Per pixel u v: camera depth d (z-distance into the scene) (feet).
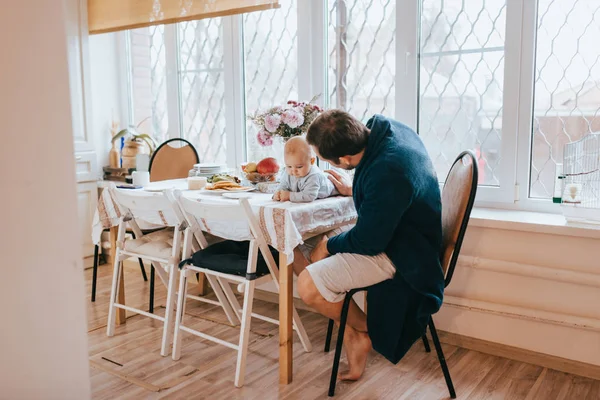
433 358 8.47
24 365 1.79
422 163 7.02
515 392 7.41
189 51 13.17
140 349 8.92
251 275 7.64
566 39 8.59
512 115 9.09
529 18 8.78
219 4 11.47
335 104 11.00
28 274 1.77
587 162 7.98
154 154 12.30
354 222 8.80
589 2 8.34
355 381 7.75
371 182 6.82
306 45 11.05
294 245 7.28
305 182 8.23
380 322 7.04
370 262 7.01
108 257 14.23
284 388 7.57
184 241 8.56
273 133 8.96
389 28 10.20
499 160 9.39
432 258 6.88
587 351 7.80
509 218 8.46
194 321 10.11
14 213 1.72
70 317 1.91
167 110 13.79
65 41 1.82
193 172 11.06
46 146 1.78
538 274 8.01
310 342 9.13
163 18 12.47
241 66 12.23
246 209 7.34
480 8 9.27
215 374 8.02
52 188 1.81
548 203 8.93
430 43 9.82
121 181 13.73
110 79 14.52
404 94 10.05
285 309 7.55
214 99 12.89
